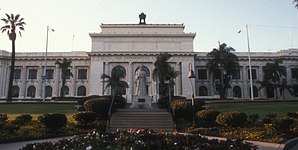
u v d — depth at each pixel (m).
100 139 10.99
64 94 67.19
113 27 67.56
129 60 66.00
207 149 9.59
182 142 10.41
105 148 9.89
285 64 73.00
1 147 14.41
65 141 10.77
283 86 63.94
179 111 25.30
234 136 18.06
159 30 67.44
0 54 71.12
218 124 22.62
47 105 39.25
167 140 10.55
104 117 26.02
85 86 71.88
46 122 19.44
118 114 26.66
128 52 65.56
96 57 66.25
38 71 73.31
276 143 15.26
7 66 72.69
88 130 21.73
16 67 73.31
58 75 72.62
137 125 23.59
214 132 19.91
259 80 72.94
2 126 18.39
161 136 11.52
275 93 71.44
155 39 66.88
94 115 23.12
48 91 72.25
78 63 72.81
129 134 11.80
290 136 17.23
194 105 25.50
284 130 18.08
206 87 72.25
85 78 72.31
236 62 61.97
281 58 69.06
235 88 73.12
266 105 36.66
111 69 66.25
